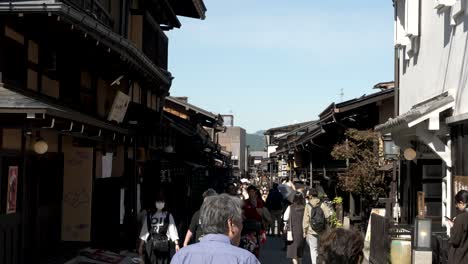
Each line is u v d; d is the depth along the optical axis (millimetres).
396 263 12188
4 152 9664
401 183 18172
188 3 22469
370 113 21812
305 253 17469
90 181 13695
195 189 35312
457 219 8719
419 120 12039
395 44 18578
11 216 9953
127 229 16750
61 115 8523
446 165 12586
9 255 9883
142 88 20141
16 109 8039
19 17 9398
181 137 25688
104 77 15656
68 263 12094
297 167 38094
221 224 4219
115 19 16328
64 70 12828
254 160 109250
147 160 19781
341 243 4121
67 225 13703
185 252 4016
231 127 91938
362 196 20781
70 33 10930
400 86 18891
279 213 22047
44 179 12195
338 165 26469
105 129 11492
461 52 11938
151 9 20625
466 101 11406
